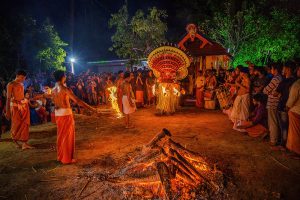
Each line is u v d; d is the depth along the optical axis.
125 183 4.36
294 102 5.33
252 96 7.72
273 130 6.19
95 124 9.10
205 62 14.40
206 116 10.06
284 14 15.64
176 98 10.88
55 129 8.52
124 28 19.08
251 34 16.64
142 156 4.76
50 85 9.62
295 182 4.40
